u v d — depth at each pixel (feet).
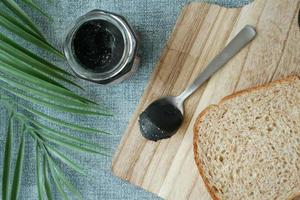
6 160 1.78
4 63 1.60
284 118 1.68
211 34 1.76
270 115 1.69
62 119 1.92
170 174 1.78
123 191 1.88
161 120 1.71
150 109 1.73
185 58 1.77
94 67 1.66
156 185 1.79
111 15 1.64
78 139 1.76
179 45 1.78
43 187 1.91
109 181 1.89
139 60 1.83
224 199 1.73
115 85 1.87
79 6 1.89
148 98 1.79
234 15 1.74
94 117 1.90
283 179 1.68
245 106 1.71
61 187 1.84
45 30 1.91
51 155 1.93
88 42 1.66
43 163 1.85
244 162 1.71
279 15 1.70
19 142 1.97
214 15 1.75
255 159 1.70
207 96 1.76
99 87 1.88
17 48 1.63
